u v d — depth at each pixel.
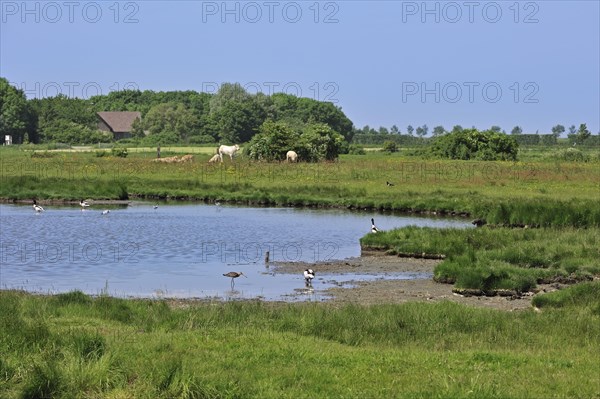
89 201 58.31
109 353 15.14
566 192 57.94
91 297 23.47
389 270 31.27
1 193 58.66
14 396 14.01
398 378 14.60
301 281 28.89
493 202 48.97
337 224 46.03
